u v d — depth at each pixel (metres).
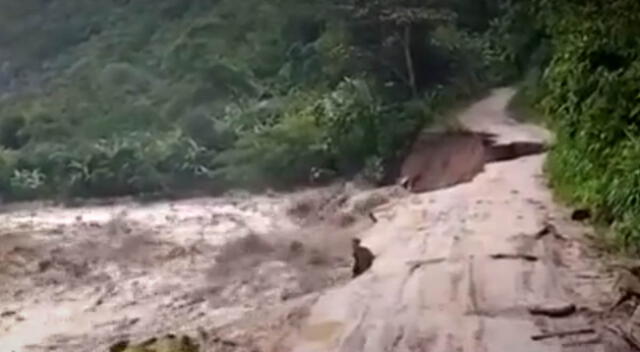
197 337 5.02
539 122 14.22
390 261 5.56
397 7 17.52
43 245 11.19
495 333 3.89
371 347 3.78
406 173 14.73
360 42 18.02
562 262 5.35
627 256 5.55
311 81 19.52
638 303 4.39
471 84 17.73
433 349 3.71
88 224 13.42
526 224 6.73
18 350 6.30
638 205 6.04
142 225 12.91
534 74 15.94
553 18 10.73
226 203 15.28
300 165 16.28
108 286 8.49
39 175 18.17
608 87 7.29
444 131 14.62
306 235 10.62
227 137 18.44
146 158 17.84
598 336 3.84
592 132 7.55
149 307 7.41
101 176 17.70
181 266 9.39
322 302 4.67
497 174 10.15
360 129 15.88
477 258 5.50
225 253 9.80
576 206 7.31
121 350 5.12
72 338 6.53
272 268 8.67
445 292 4.66
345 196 13.70
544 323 4.04
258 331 4.83
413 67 17.30
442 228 6.75
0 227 13.26
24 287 8.62
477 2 20.06
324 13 20.12
